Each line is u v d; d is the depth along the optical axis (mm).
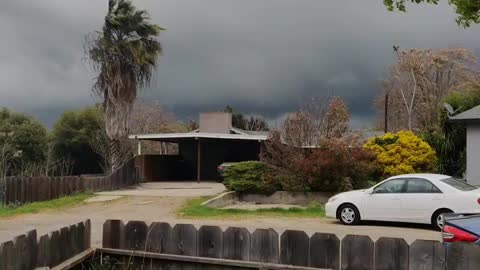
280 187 19984
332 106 25672
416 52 48250
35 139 48406
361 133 27125
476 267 4410
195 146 35250
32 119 49969
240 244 5578
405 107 50344
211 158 34875
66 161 44281
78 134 48562
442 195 12852
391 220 13344
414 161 20719
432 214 12883
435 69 47500
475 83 37219
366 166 19500
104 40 26375
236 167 19953
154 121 49594
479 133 18516
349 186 19516
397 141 21078
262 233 5484
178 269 5840
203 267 5703
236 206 18594
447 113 22531
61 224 13953
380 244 4957
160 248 5973
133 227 6133
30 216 16312
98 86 26812
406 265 4844
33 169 34969
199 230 5785
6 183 19359
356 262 5047
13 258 4695
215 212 16344
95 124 49219
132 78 27016
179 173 35125
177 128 52125
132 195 20875
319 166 19016
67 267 5520
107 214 16516
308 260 5262
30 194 20062
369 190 13711
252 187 19719
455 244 4500
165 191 22797
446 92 46250
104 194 21578
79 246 6062
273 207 18031
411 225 13680
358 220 13633
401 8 4953
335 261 5137
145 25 26891
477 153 18578
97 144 42000
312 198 19578
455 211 12648
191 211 16375
